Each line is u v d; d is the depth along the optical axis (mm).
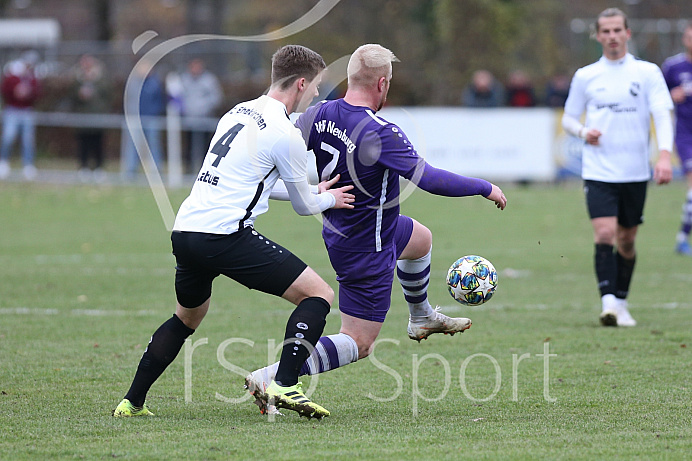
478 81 79812
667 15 140000
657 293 33656
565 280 37031
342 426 16750
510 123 79125
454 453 14773
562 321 28516
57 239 50250
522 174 79500
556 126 79812
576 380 20641
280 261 16906
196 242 16594
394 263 18328
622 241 28531
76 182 78188
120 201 68688
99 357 23172
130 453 14758
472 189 17453
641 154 28234
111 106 89625
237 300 32500
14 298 32438
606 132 28234
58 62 103688
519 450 14953
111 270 39344
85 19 157250
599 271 27812
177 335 17656
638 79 28219
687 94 43656
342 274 18141
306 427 16656
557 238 50312
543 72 123125
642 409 17906
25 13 157250
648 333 26375
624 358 23000
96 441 15547
